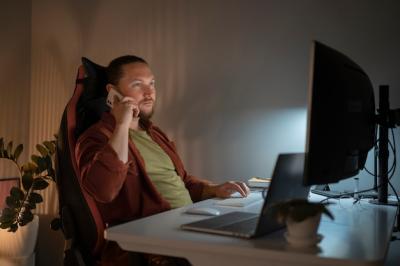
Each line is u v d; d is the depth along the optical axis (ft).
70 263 4.37
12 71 8.48
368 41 6.80
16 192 7.29
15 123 8.57
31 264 7.68
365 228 3.48
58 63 8.96
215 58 7.82
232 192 5.37
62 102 8.90
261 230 3.05
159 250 3.10
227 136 7.72
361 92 4.03
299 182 3.46
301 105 7.20
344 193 5.66
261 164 7.47
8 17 8.40
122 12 8.55
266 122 7.44
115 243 4.45
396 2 6.65
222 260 2.93
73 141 4.69
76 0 8.89
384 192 5.02
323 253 2.66
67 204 4.58
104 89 5.48
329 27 7.04
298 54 7.23
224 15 7.77
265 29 7.46
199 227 3.24
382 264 2.56
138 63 5.57
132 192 4.84
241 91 7.63
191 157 7.98
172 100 8.15
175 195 5.38
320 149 3.18
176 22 8.14
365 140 4.31
